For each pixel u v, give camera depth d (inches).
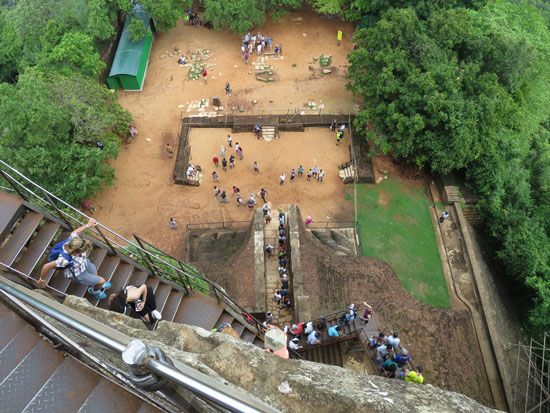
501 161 1154.7
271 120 1309.1
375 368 701.3
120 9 1409.9
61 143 1022.4
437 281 1027.9
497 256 1096.2
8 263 322.3
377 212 1147.3
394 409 232.2
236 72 1451.8
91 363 204.7
